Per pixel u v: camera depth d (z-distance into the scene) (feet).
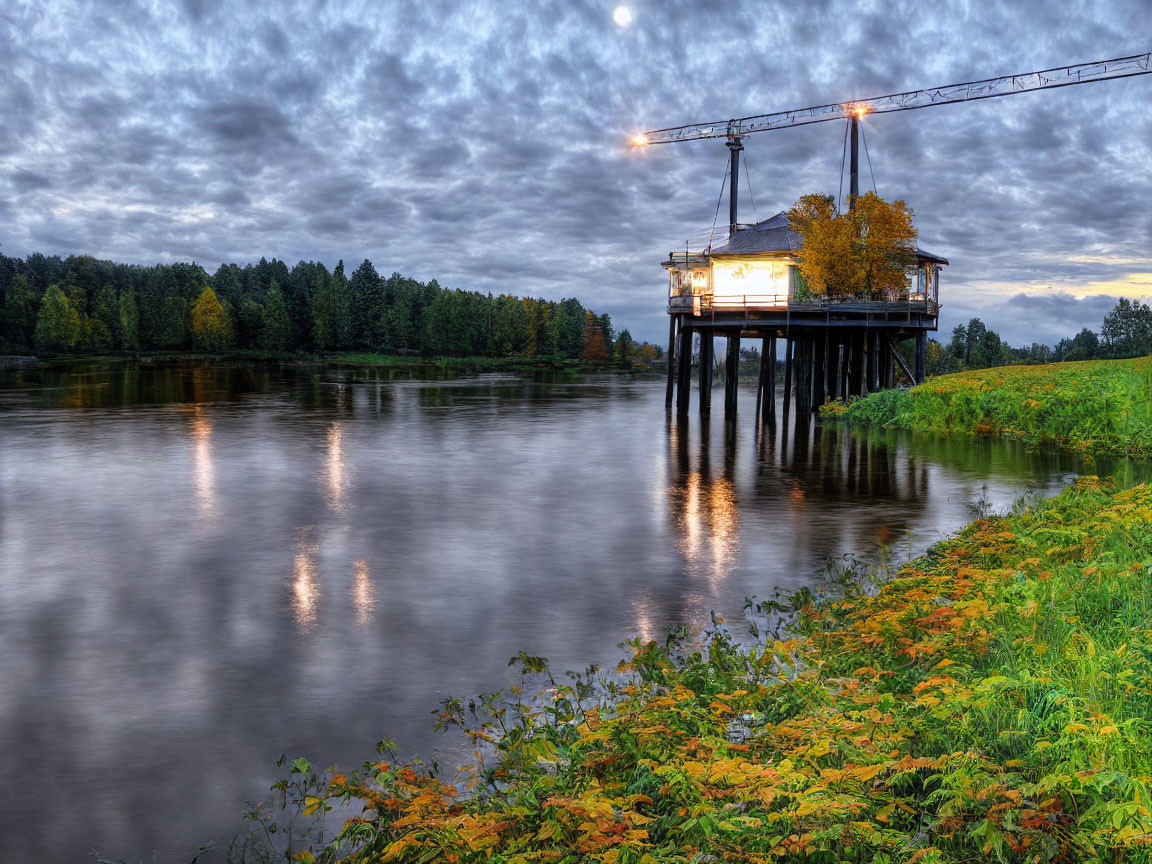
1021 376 126.72
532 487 72.90
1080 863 13.84
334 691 28.78
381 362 462.60
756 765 17.08
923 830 15.38
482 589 41.42
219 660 31.81
